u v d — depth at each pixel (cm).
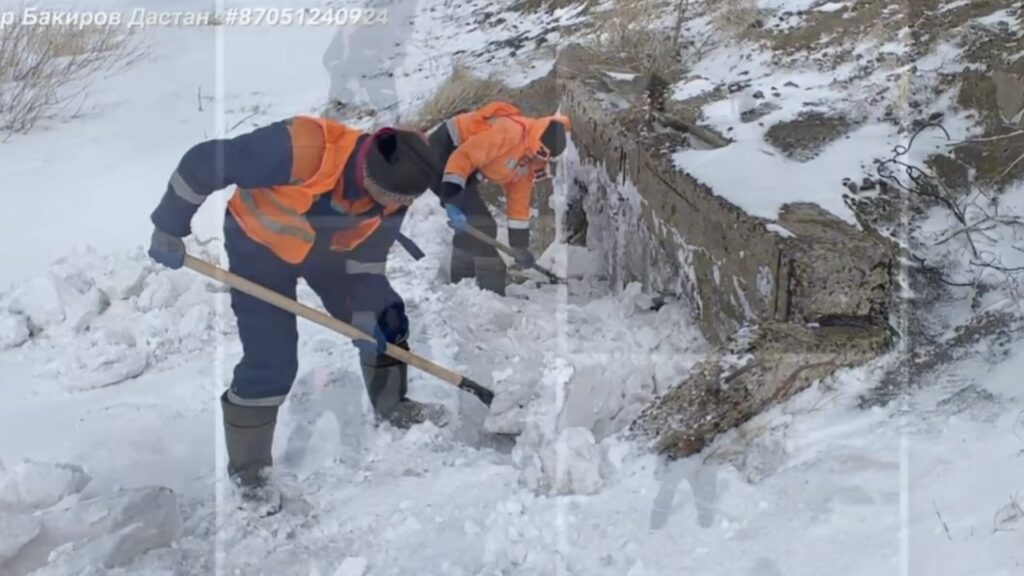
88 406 251
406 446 245
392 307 253
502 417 250
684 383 238
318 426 248
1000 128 266
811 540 203
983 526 200
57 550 201
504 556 211
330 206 235
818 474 214
